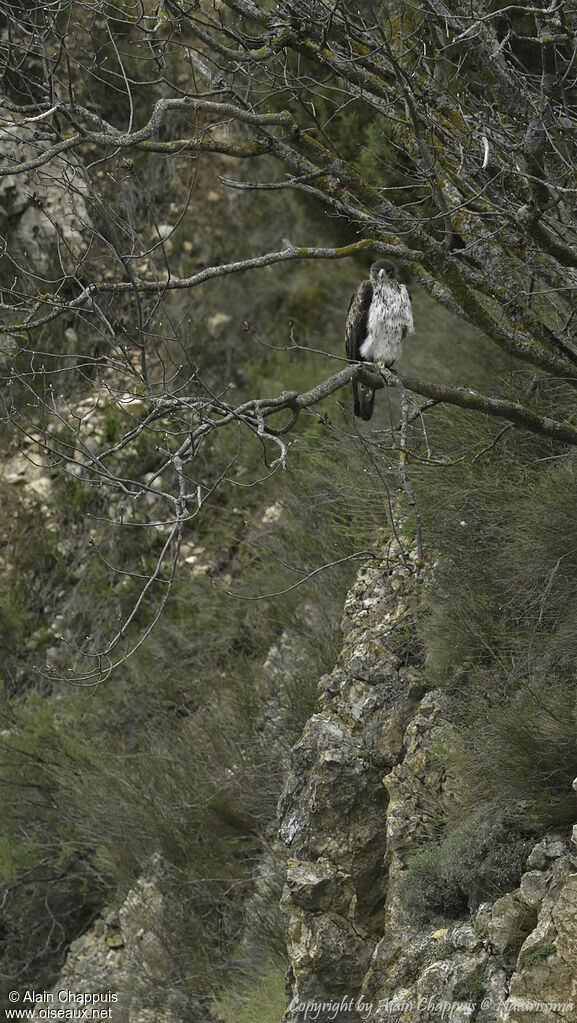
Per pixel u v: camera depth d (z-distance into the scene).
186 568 9.26
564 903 3.61
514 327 4.77
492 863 4.22
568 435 4.80
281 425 9.16
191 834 7.26
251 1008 5.98
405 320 5.43
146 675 8.28
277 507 8.76
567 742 4.19
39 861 7.71
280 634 7.99
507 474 5.68
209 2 7.05
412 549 5.68
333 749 5.20
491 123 4.64
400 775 4.86
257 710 7.39
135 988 6.94
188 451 3.94
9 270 7.50
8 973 7.75
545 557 4.98
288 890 5.05
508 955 3.92
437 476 5.80
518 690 4.70
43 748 8.14
